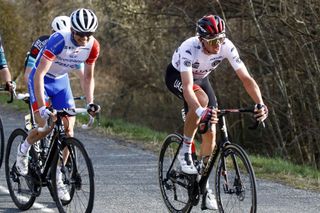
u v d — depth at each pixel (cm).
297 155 2961
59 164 1034
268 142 3372
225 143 949
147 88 4181
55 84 1110
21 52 3956
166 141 1123
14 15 3950
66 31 1037
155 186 1344
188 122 1003
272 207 1171
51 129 1052
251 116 3534
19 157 1105
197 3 3094
